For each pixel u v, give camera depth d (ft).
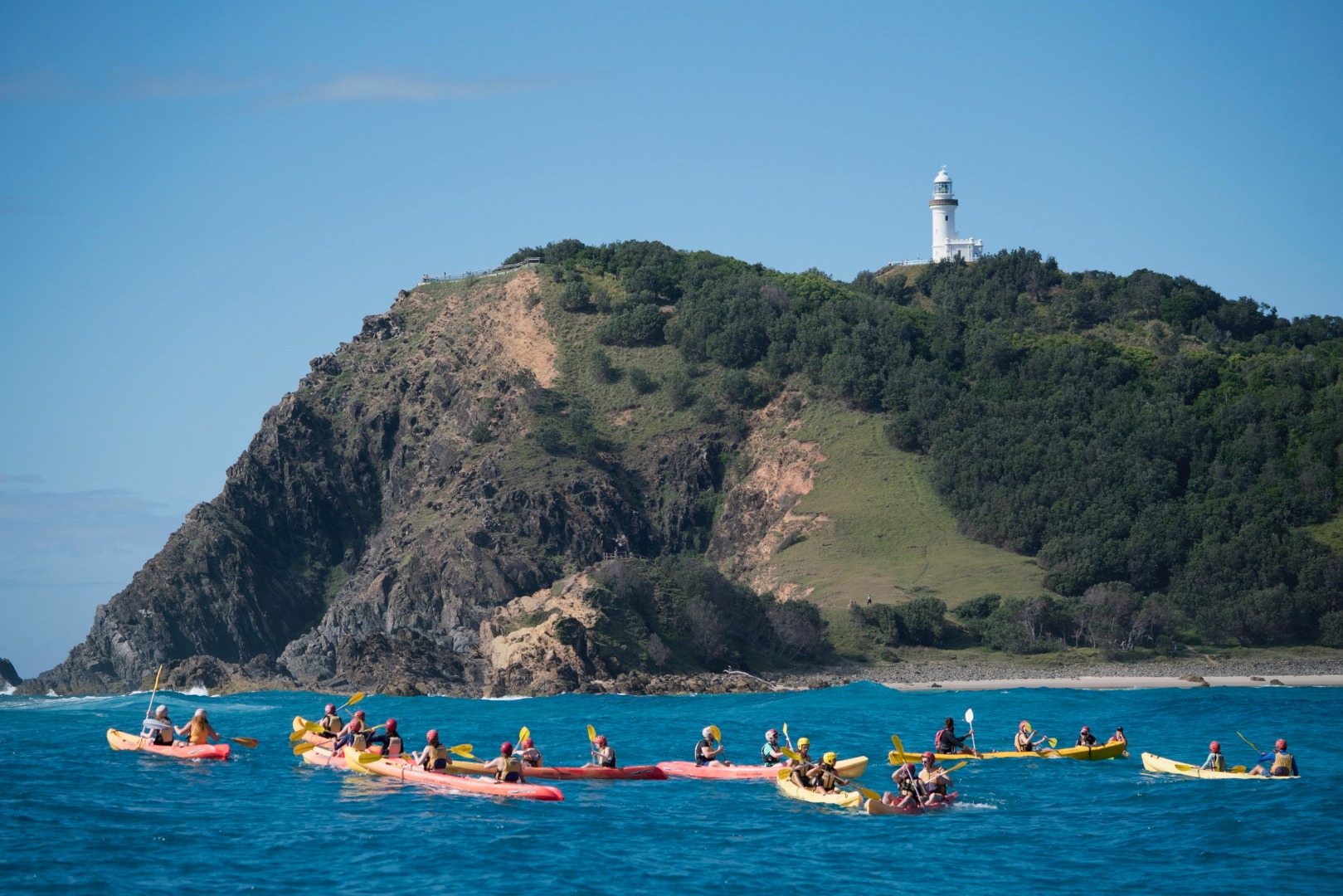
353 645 417.69
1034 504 545.44
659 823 129.59
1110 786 153.99
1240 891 104.88
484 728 249.34
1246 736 218.38
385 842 119.03
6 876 105.91
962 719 261.65
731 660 419.95
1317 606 468.34
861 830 127.44
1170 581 504.02
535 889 103.86
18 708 349.41
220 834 122.01
